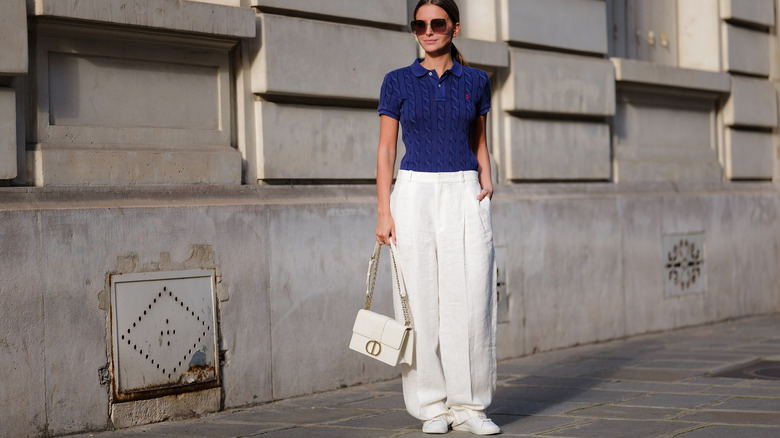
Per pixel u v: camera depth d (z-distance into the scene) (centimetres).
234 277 491
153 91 481
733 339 738
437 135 405
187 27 474
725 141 896
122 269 443
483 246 408
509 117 679
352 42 562
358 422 447
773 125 936
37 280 412
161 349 457
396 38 591
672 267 802
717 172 880
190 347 469
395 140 413
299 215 526
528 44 695
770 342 716
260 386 502
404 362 410
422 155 407
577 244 709
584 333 714
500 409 473
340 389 546
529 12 691
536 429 420
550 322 685
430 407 414
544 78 695
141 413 448
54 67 443
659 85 802
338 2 560
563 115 722
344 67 557
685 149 855
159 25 462
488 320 412
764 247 912
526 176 687
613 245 742
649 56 857
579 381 556
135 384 446
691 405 472
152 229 455
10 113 414
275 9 530
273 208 513
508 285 652
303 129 543
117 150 456
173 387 461
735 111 887
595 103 737
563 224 697
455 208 405
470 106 408
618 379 560
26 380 408
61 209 423
